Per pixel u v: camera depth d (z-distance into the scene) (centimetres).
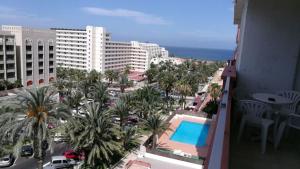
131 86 6375
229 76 720
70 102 3334
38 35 5450
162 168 2188
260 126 622
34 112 1661
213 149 272
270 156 576
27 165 2389
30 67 5347
